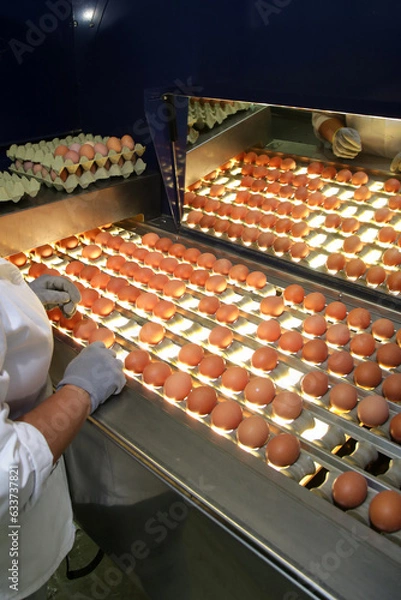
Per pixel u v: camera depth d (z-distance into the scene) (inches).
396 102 49.8
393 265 58.6
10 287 35.7
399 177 58.6
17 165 75.8
